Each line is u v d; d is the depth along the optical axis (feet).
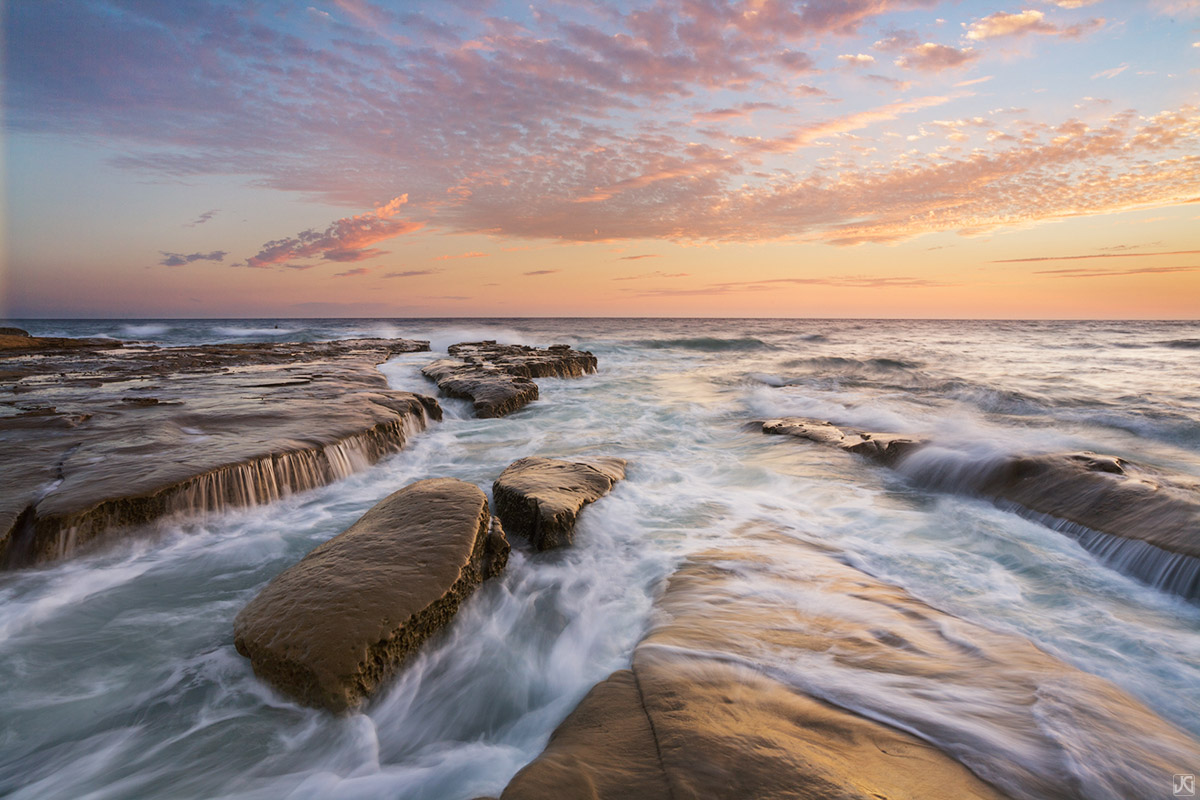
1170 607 15.44
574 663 12.84
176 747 10.18
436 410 41.19
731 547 18.92
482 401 44.45
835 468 29.22
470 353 82.48
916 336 156.97
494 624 14.49
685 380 67.15
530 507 19.36
